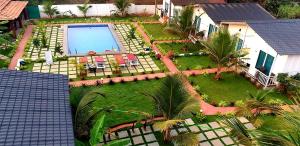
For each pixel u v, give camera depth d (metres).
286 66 19.84
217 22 25.25
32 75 11.03
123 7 35.25
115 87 19.19
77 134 11.79
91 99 12.31
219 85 20.31
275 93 19.45
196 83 20.34
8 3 30.42
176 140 12.38
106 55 24.62
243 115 14.73
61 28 30.88
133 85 19.58
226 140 14.48
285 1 36.53
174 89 12.84
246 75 21.69
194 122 15.78
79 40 29.47
